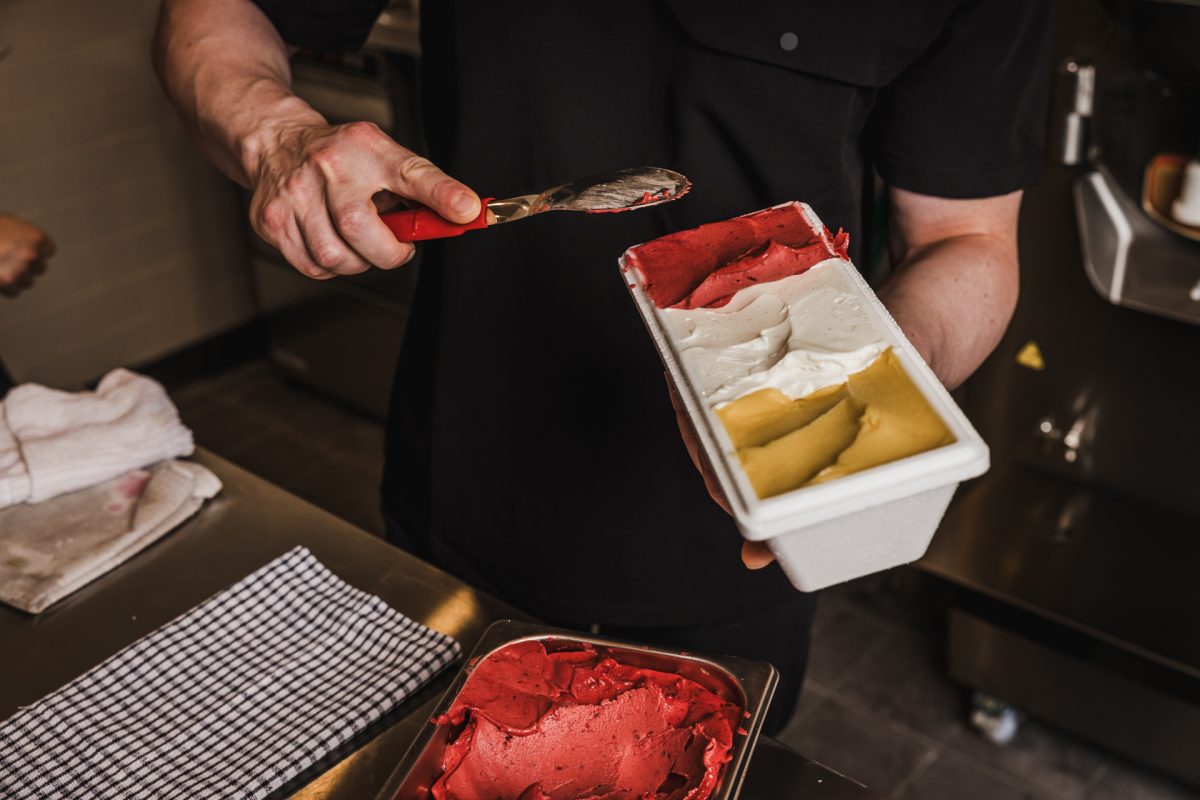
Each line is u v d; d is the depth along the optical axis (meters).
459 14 1.01
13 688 0.91
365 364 2.69
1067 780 1.78
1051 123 1.55
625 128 1.01
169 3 1.14
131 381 1.25
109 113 2.54
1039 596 1.63
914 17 0.95
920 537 0.64
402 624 0.94
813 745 1.85
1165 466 1.69
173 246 2.75
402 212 0.86
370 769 0.83
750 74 0.96
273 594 0.98
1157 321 1.59
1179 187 1.46
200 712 0.87
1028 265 1.68
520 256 1.05
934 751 1.84
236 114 0.98
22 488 1.09
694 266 0.75
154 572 1.03
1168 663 1.52
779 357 0.67
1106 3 1.40
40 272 1.54
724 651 1.18
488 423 1.13
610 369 1.07
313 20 1.14
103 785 0.80
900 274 0.99
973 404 1.85
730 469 0.61
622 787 0.80
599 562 1.14
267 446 2.70
